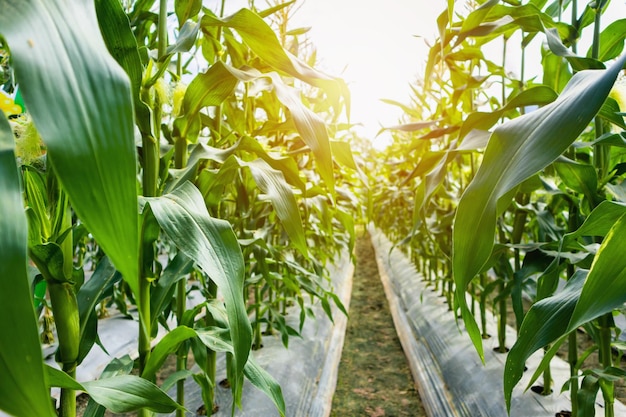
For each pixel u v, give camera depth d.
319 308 2.79
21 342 0.23
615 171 0.96
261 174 0.81
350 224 1.61
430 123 1.38
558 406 1.30
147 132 0.67
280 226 1.86
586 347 2.21
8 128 0.29
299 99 0.80
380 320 3.20
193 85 0.80
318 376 1.95
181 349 1.01
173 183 0.78
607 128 1.07
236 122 1.25
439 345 2.16
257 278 1.42
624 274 0.42
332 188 0.77
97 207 0.26
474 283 2.09
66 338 0.55
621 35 1.05
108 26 0.59
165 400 0.56
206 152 0.85
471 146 0.85
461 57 1.39
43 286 1.18
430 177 1.02
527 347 0.57
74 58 0.27
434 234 2.21
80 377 1.62
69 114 0.25
